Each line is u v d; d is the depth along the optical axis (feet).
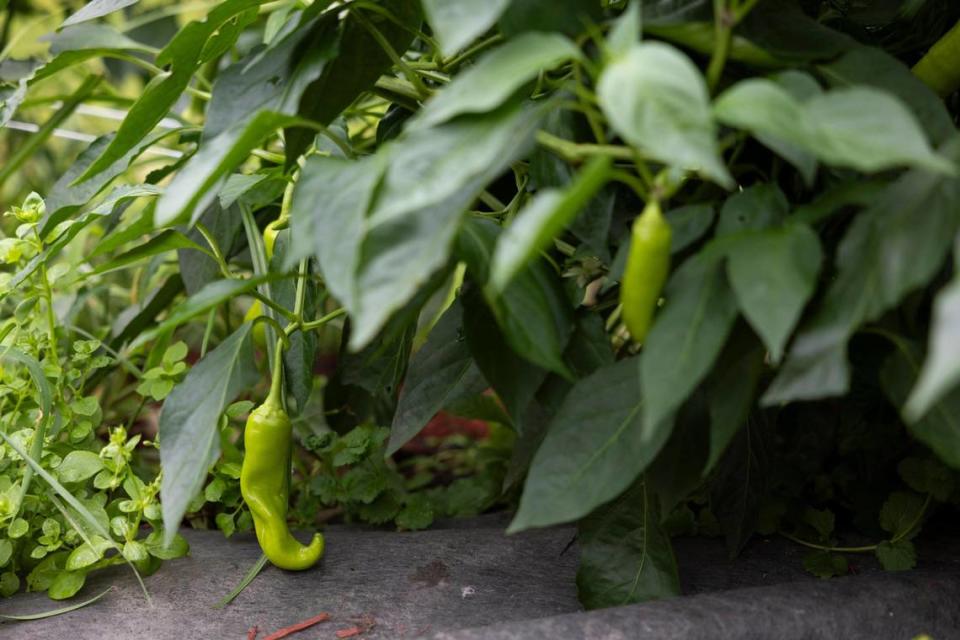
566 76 2.97
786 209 2.43
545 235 2.07
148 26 7.89
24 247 3.89
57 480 3.69
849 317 2.18
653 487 3.25
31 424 4.00
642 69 1.98
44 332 4.30
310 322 3.72
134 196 3.86
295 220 2.60
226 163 2.62
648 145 1.91
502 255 1.95
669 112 1.93
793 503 4.17
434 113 2.17
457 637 2.81
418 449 6.77
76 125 8.03
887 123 1.98
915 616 3.15
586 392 2.68
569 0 2.60
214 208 4.63
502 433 5.54
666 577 3.29
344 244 2.30
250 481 3.57
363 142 5.50
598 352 3.06
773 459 3.88
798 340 2.24
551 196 1.98
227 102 3.05
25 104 5.24
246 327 3.35
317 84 3.31
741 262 2.15
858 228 2.25
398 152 2.34
